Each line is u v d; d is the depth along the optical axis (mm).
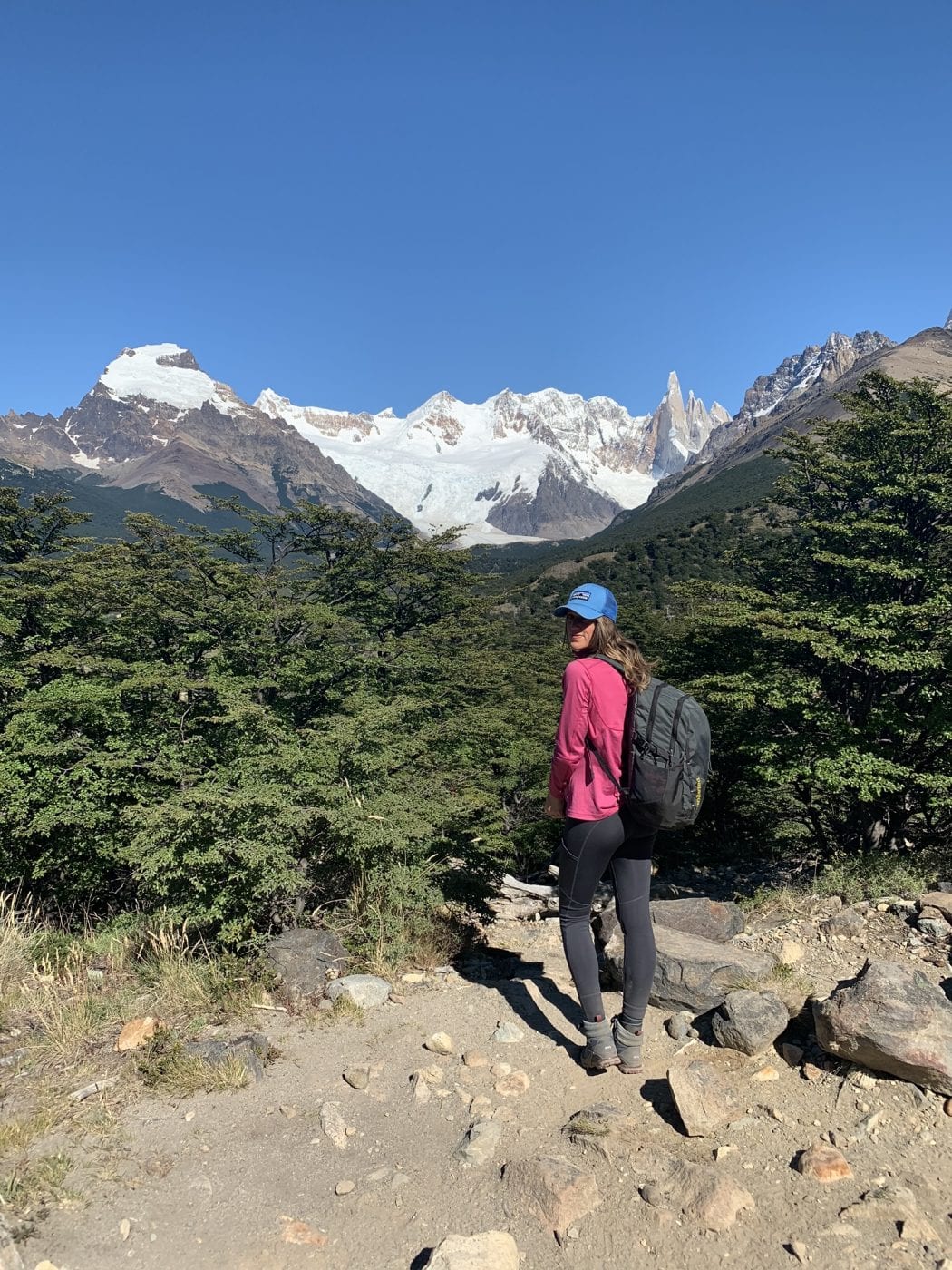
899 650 13000
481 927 6391
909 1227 2158
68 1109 2908
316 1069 3281
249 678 13219
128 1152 2674
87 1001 3799
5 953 4398
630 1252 2199
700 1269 2123
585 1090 3059
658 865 16391
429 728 12484
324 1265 2225
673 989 3631
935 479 14664
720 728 15688
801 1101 2840
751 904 5426
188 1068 3148
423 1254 2248
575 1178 2420
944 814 14750
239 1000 3875
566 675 3086
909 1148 2516
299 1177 2584
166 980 4035
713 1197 2316
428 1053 3400
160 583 15258
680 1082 2812
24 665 14484
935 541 15367
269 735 8578
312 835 5871
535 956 5078
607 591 3152
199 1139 2764
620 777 3014
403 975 4418
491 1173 2564
